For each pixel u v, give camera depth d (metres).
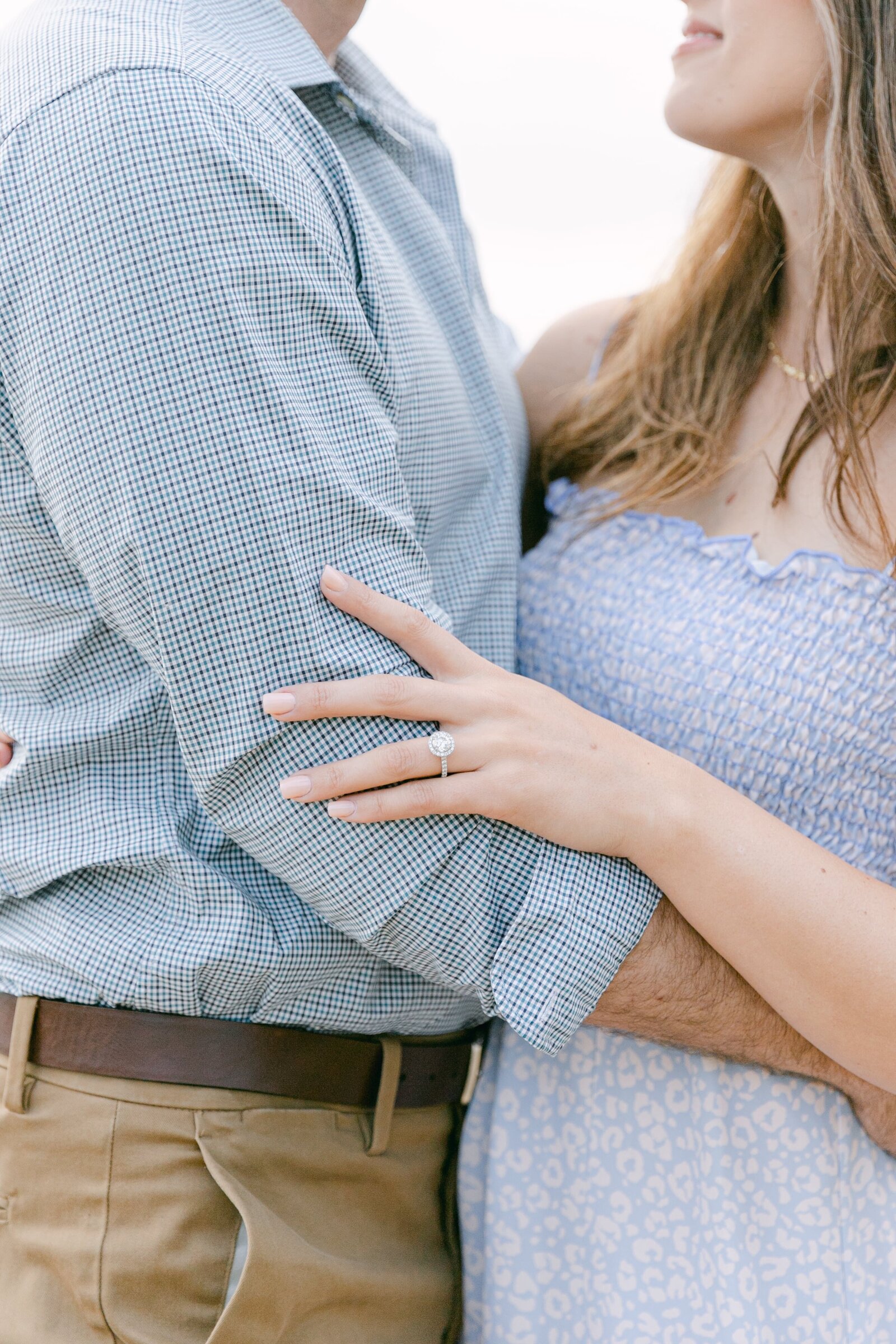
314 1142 1.08
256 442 0.92
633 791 1.03
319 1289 1.04
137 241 0.90
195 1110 1.04
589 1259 1.20
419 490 1.16
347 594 0.94
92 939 1.04
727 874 1.04
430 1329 1.17
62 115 0.92
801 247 1.40
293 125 1.05
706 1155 1.18
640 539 1.38
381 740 0.96
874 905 1.09
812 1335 1.17
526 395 1.71
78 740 1.04
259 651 0.93
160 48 0.96
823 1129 1.20
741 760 1.24
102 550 0.93
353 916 0.99
